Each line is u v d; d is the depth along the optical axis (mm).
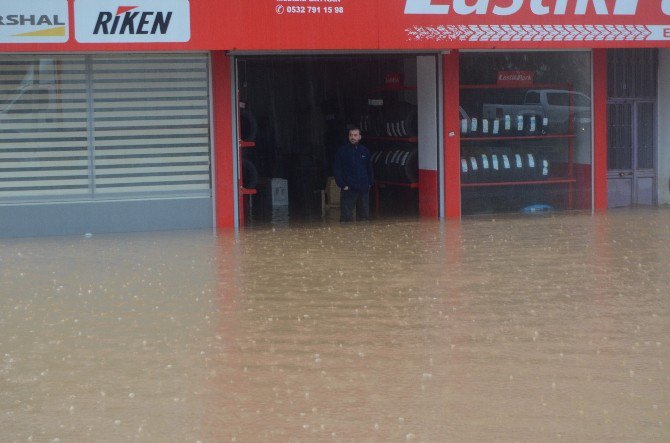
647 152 18828
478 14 15797
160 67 15727
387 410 6387
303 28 15070
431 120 17172
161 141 15844
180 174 15969
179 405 6562
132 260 12727
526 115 17531
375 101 18672
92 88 15523
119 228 15805
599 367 7324
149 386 7012
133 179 15805
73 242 14625
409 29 15492
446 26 15656
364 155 16797
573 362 7477
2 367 7586
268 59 16859
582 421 6117
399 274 11375
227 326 8867
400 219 17188
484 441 5793
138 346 8172
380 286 10648
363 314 9273
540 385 6887
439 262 12195
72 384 7094
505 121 17422
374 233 15180
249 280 11148
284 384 7008
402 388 6867
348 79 19875
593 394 6660
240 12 14867
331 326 8805
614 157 18625
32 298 10297
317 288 10602
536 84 17531
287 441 5844
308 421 6191
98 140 15625
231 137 16078
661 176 18844
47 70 15344
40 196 15484
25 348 8164
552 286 10492
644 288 10336
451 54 16922
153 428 6113
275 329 8711
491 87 17281
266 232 15523
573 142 17859
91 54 15453
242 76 17516
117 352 7980
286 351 7938
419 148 17609
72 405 6602
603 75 17781
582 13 16266
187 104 15883
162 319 9188
